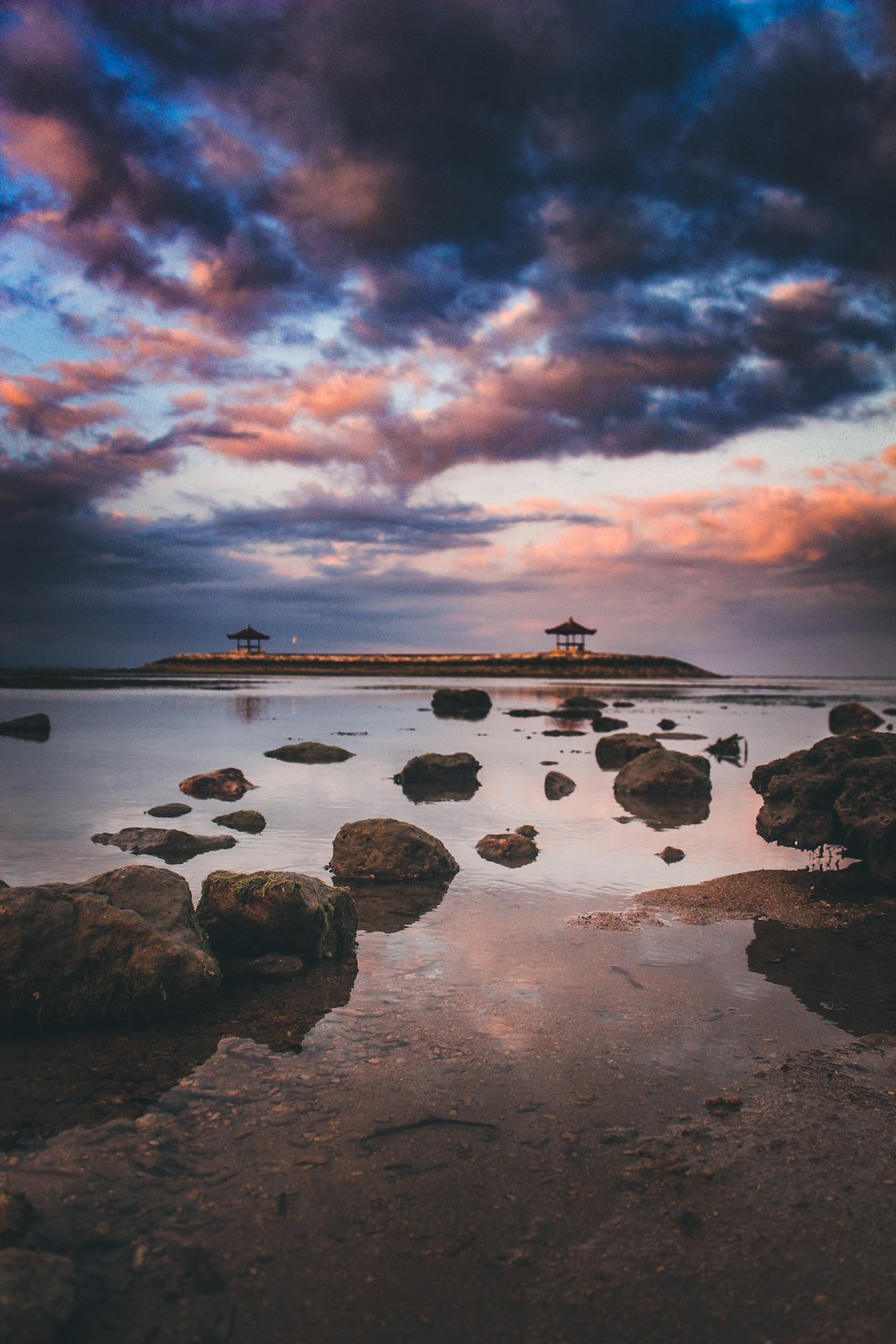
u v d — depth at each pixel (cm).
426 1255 398
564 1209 432
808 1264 394
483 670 14975
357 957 812
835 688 10725
